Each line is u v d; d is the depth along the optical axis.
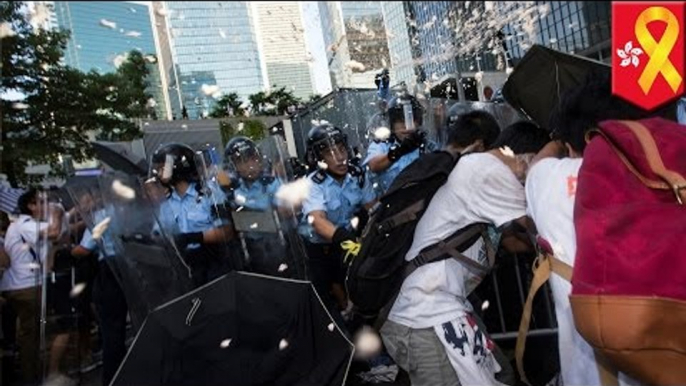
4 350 3.79
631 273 1.23
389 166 3.04
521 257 3.11
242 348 1.87
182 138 3.46
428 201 1.80
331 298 2.98
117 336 3.20
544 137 1.98
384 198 1.83
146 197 2.59
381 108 3.36
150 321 1.86
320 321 1.97
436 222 1.84
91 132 6.90
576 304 1.30
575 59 2.45
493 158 1.83
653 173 1.30
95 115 6.68
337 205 2.95
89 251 3.54
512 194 1.78
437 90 4.23
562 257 1.51
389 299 1.85
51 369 3.48
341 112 3.95
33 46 5.45
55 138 6.67
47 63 5.81
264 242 2.64
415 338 1.84
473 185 1.79
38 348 3.50
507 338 3.08
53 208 3.45
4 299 3.58
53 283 3.49
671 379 1.23
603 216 1.30
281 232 2.67
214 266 2.58
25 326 3.56
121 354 3.21
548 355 2.94
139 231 2.51
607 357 1.30
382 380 3.05
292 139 3.91
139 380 1.80
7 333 3.87
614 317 1.23
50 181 7.01
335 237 2.60
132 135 6.55
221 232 2.58
